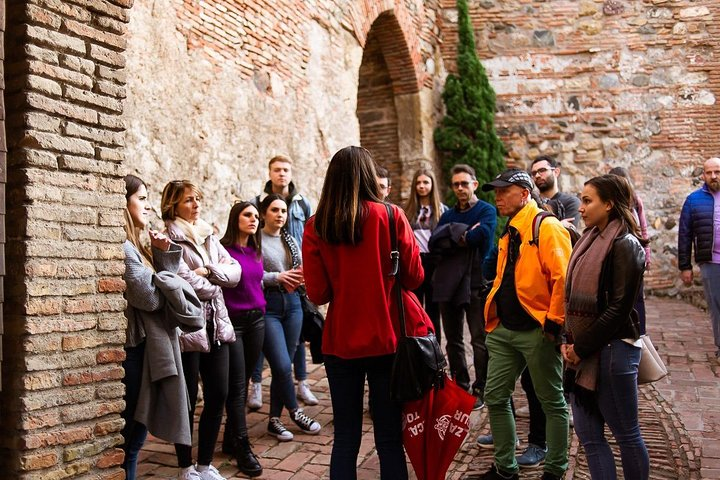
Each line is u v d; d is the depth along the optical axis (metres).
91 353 2.95
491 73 11.95
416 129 11.11
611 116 11.62
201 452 3.71
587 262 2.95
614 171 4.93
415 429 2.90
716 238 6.09
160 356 3.22
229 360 3.97
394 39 10.57
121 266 3.11
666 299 11.07
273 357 4.48
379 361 2.88
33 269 2.72
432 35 11.64
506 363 3.64
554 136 11.73
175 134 5.56
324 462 4.07
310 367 6.37
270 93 6.97
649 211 11.44
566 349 3.03
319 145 7.94
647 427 4.46
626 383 2.87
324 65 8.14
